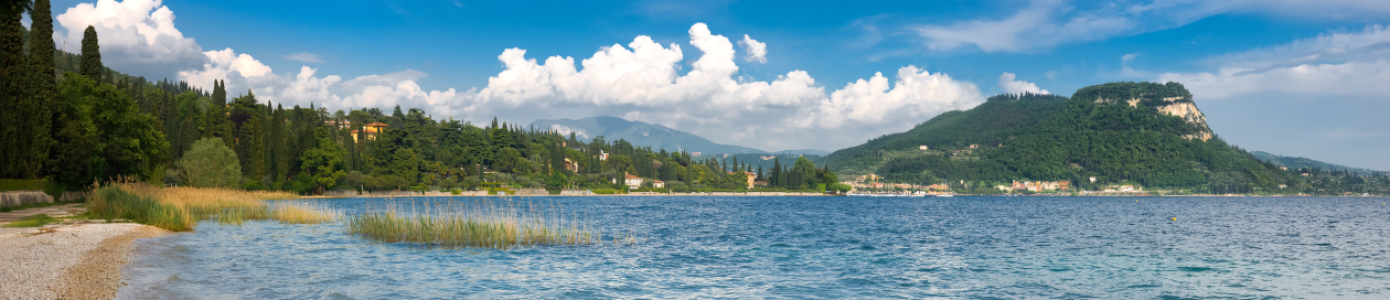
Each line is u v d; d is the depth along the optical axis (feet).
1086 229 213.87
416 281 78.02
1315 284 92.07
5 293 51.55
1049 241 160.97
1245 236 184.24
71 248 82.43
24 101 175.11
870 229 200.75
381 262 91.97
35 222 117.80
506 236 116.26
